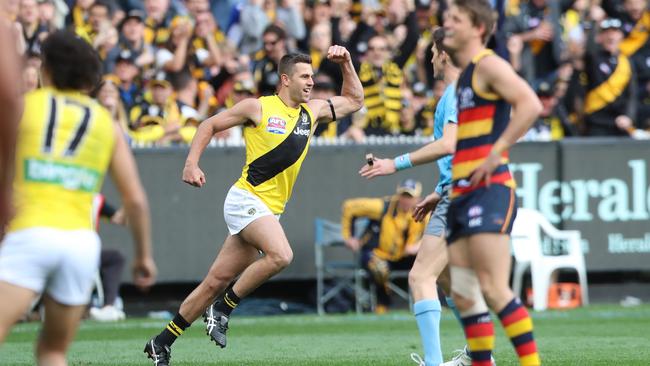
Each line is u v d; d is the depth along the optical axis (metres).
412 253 44.62
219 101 49.34
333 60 28.45
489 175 17.89
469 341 19.05
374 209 44.69
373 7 55.34
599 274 48.59
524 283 48.25
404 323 40.22
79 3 49.56
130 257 44.75
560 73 52.25
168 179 45.09
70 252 15.88
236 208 27.03
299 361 28.48
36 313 42.53
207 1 51.25
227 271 26.81
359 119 48.47
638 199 47.78
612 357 29.16
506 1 54.19
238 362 28.31
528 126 17.89
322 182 45.97
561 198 47.31
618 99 50.75
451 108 23.66
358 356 29.72
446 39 18.84
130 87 46.97
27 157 15.93
